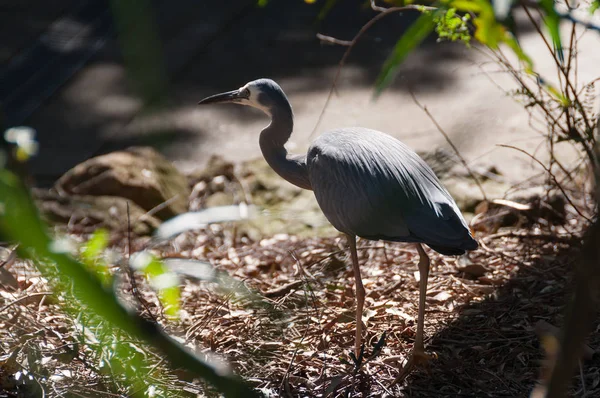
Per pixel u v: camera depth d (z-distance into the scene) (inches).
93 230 496.1
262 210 515.5
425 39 839.7
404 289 380.8
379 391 291.0
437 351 320.5
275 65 800.9
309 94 734.5
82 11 929.5
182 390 278.1
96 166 538.0
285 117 364.2
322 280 396.8
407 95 718.5
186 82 772.6
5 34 874.1
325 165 315.9
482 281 380.5
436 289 375.9
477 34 134.2
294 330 339.6
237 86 764.6
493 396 285.1
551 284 367.9
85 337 287.6
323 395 278.1
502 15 86.4
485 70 736.3
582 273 79.4
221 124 692.1
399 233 297.7
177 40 862.5
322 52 822.5
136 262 104.7
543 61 742.5
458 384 297.3
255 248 466.6
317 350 321.7
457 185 498.6
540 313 343.0
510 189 474.3
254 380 293.4
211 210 132.3
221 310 353.4
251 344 324.8
